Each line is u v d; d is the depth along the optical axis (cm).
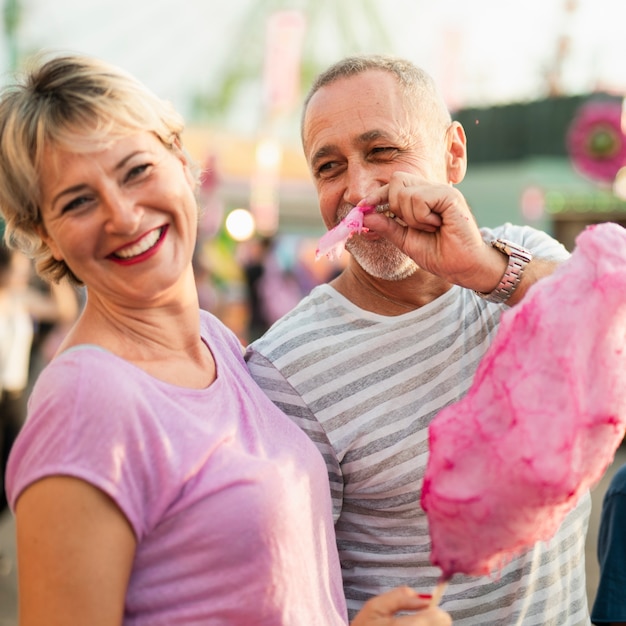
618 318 136
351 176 175
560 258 191
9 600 425
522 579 176
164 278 140
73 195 131
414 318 180
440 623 130
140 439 127
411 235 162
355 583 183
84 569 120
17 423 473
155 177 137
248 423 147
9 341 460
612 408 133
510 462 128
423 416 178
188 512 130
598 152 845
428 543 180
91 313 143
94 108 129
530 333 135
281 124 1190
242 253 1022
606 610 188
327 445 177
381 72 176
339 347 180
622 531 190
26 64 135
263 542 132
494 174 895
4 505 475
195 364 150
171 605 131
